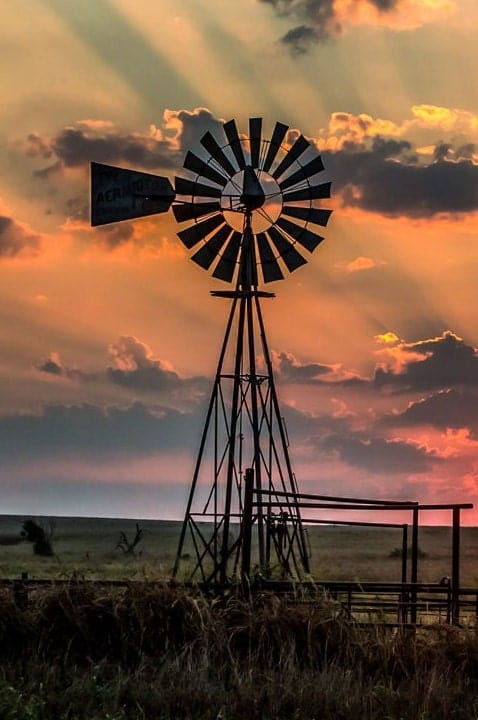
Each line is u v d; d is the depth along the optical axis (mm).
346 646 30734
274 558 54188
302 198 58062
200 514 55469
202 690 26906
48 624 30734
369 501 39594
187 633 30859
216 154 58188
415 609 35312
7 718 24031
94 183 57875
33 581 33219
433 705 26984
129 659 30359
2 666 28516
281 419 57031
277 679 28141
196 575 53938
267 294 56969
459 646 30766
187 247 57719
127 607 31203
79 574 33531
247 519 35531
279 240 57594
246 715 26016
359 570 96250
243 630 30953
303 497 37188
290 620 31188
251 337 57344
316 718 26109
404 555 41875
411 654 30391
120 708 25625
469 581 86500
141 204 57656
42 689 26672
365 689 27812
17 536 163125
